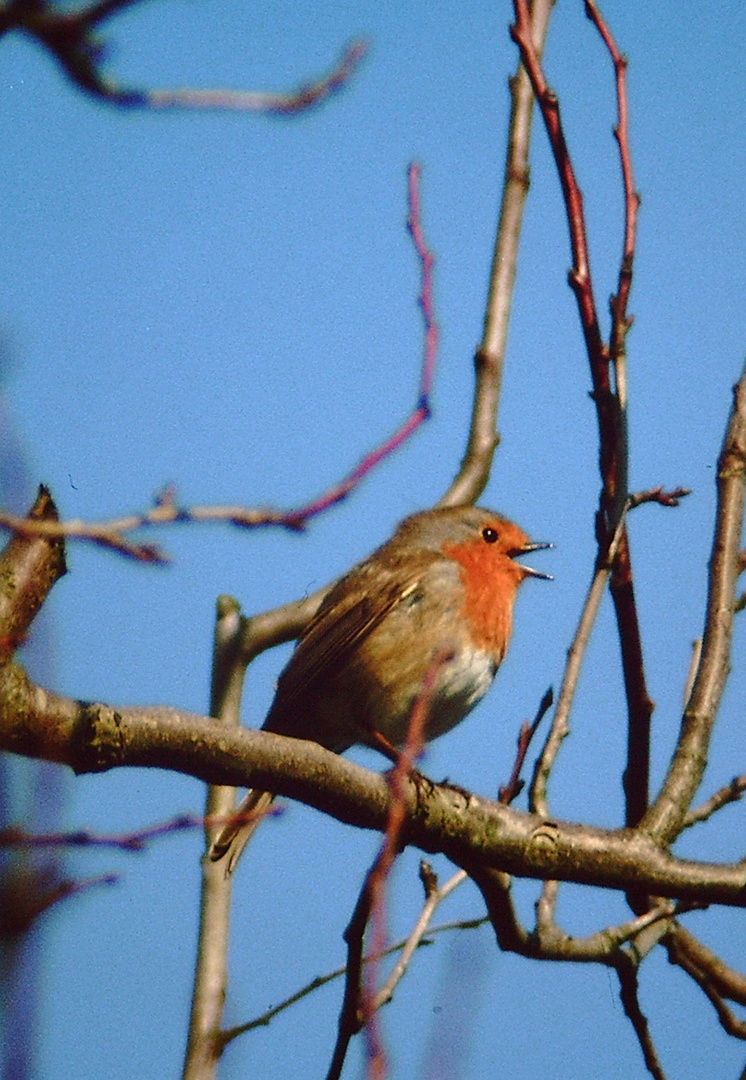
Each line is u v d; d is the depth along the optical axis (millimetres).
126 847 5883
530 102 14844
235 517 5863
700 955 11117
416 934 9688
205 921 11492
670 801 10375
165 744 8609
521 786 10797
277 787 9289
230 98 4543
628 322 9609
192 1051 10844
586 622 10609
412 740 7754
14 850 5512
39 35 4117
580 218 9266
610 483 9758
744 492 11070
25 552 7941
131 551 5770
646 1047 10695
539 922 10445
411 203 8672
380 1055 6191
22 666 7941
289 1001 10695
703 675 10781
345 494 6082
